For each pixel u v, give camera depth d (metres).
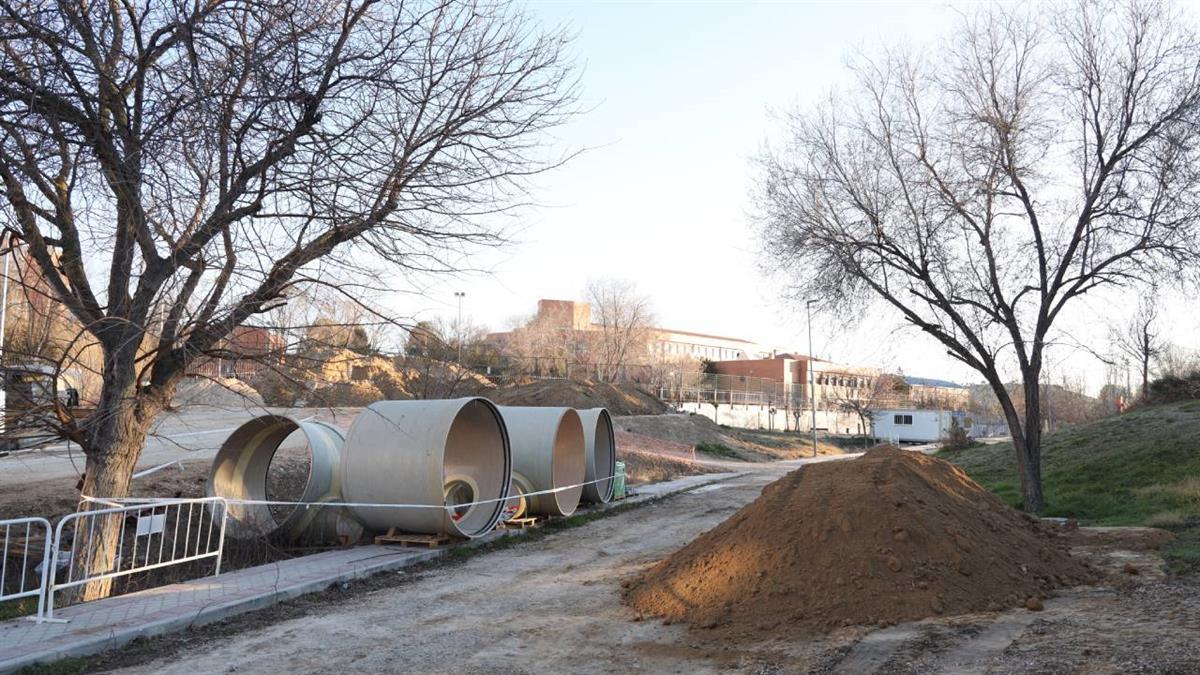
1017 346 17.16
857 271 18.12
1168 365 37.03
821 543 8.63
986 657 6.32
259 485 15.40
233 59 8.30
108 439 9.81
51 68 8.01
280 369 10.09
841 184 18.61
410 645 7.75
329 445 14.94
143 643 7.82
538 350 74.06
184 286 9.51
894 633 7.19
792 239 18.86
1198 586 8.37
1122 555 10.72
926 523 8.80
